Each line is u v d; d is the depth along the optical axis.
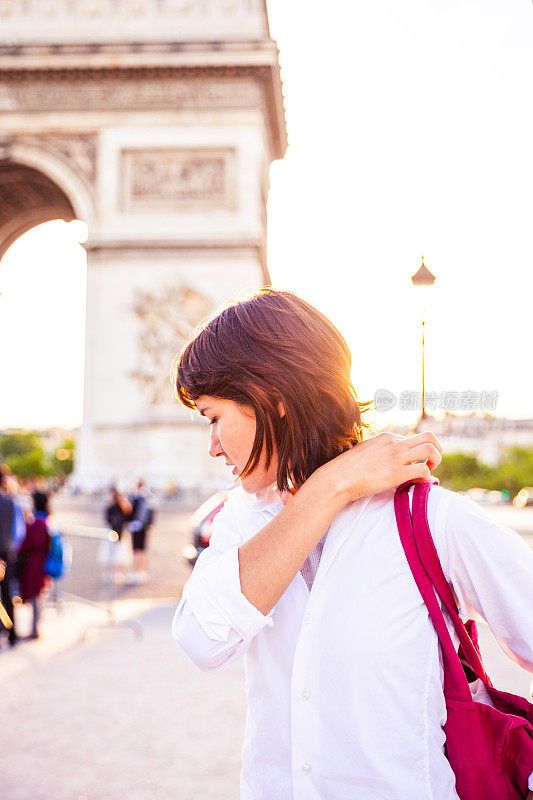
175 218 55.41
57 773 8.73
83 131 56.75
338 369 2.68
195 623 2.52
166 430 54.72
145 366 54.81
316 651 2.49
